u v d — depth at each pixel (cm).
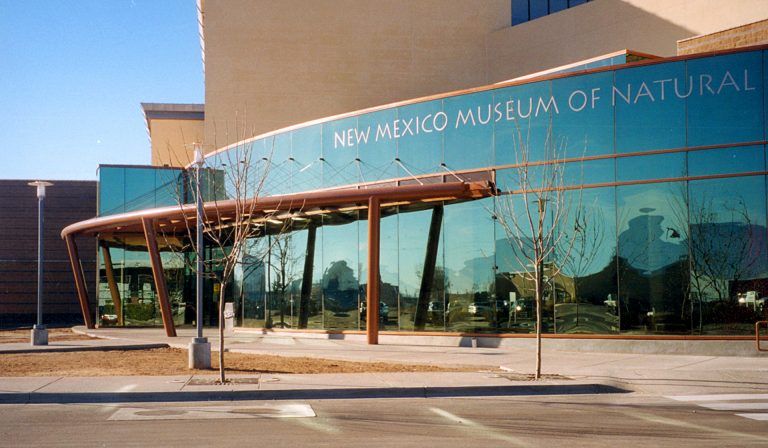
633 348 2145
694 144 2130
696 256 2106
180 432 1020
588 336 2205
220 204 2808
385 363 1903
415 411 1216
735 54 2112
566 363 1875
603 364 1848
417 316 2561
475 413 1195
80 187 5525
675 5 3359
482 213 2428
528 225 2325
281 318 3066
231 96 4056
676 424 1093
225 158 3416
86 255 5434
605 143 2231
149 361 2009
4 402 1316
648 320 2139
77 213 5488
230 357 2102
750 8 3089
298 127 3005
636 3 3516
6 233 5394
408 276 2602
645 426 1074
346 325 2778
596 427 1066
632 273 2169
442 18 4194
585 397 1392
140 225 3434
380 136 2698
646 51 3459
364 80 4125
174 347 2500
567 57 3809
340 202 2627
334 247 2852
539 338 1570
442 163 2520
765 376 1625
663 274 2136
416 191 2434
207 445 928
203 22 4281
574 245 2248
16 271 5375
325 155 2884
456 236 2488
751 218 2061
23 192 5453
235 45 4084
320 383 1466
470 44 4197
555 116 2309
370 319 2498
